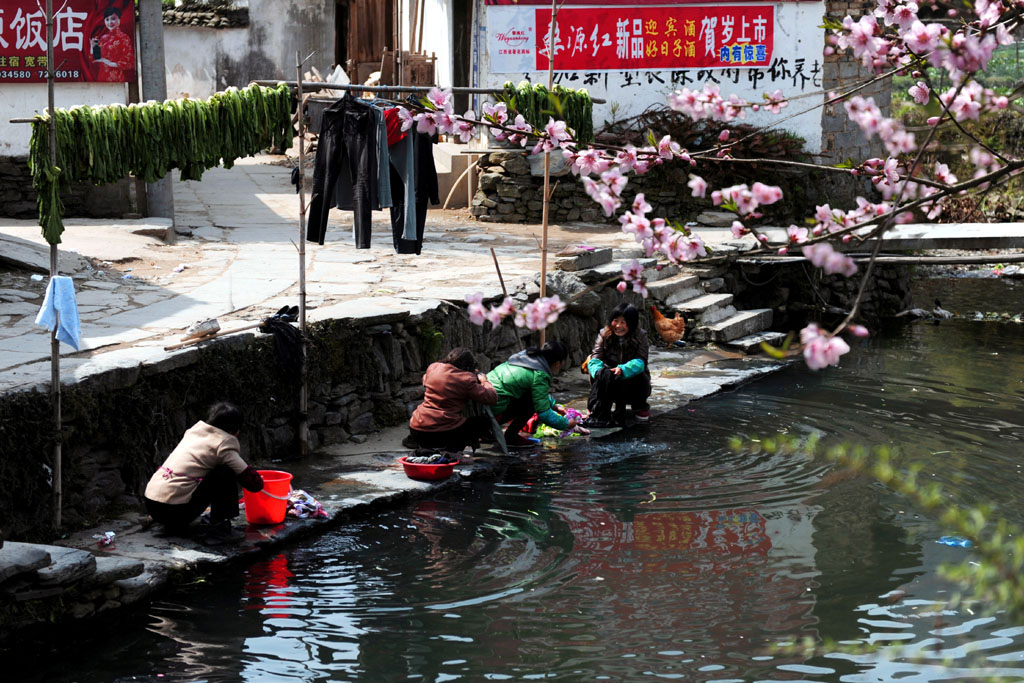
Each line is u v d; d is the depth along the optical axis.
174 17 30.48
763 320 16.22
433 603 7.18
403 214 11.09
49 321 7.54
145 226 15.67
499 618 6.98
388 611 7.05
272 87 11.25
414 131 10.91
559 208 19.23
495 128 5.42
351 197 10.90
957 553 8.05
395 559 7.91
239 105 10.59
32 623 6.59
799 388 13.18
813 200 18.77
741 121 18.86
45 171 7.71
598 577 7.64
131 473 8.50
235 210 19.28
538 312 4.74
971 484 9.58
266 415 9.73
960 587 7.43
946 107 3.99
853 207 19.30
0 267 12.27
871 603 7.21
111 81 16.55
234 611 7.00
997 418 11.81
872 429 11.35
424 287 12.75
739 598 7.30
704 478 9.79
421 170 11.09
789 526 8.63
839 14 18.61
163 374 8.75
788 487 9.56
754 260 16.78
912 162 3.96
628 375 11.20
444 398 10.01
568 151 5.33
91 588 6.87
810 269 17.41
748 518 8.80
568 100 14.02
